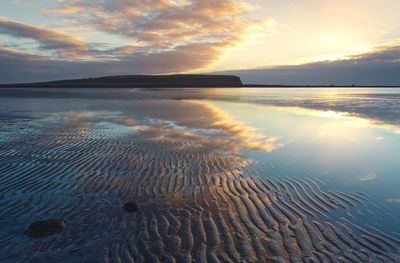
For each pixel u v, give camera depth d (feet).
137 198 20.49
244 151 33.63
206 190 21.88
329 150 34.42
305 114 72.59
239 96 169.17
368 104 107.65
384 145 37.17
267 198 20.33
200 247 14.49
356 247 14.38
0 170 26.07
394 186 22.86
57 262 13.43
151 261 13.43
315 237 15.28
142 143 37.19
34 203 19.56
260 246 14.49
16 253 14.11
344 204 19.42
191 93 201.87
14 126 51.16
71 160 29.25
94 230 16.21
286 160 30.04
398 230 16.03
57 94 180.75
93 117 63.93
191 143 37.55
